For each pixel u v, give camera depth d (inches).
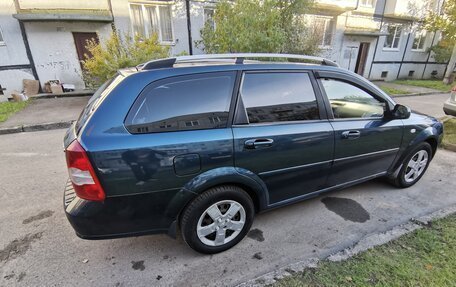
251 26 334.3
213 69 86.0
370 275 81.0
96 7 380.2
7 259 91.3
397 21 645.3
